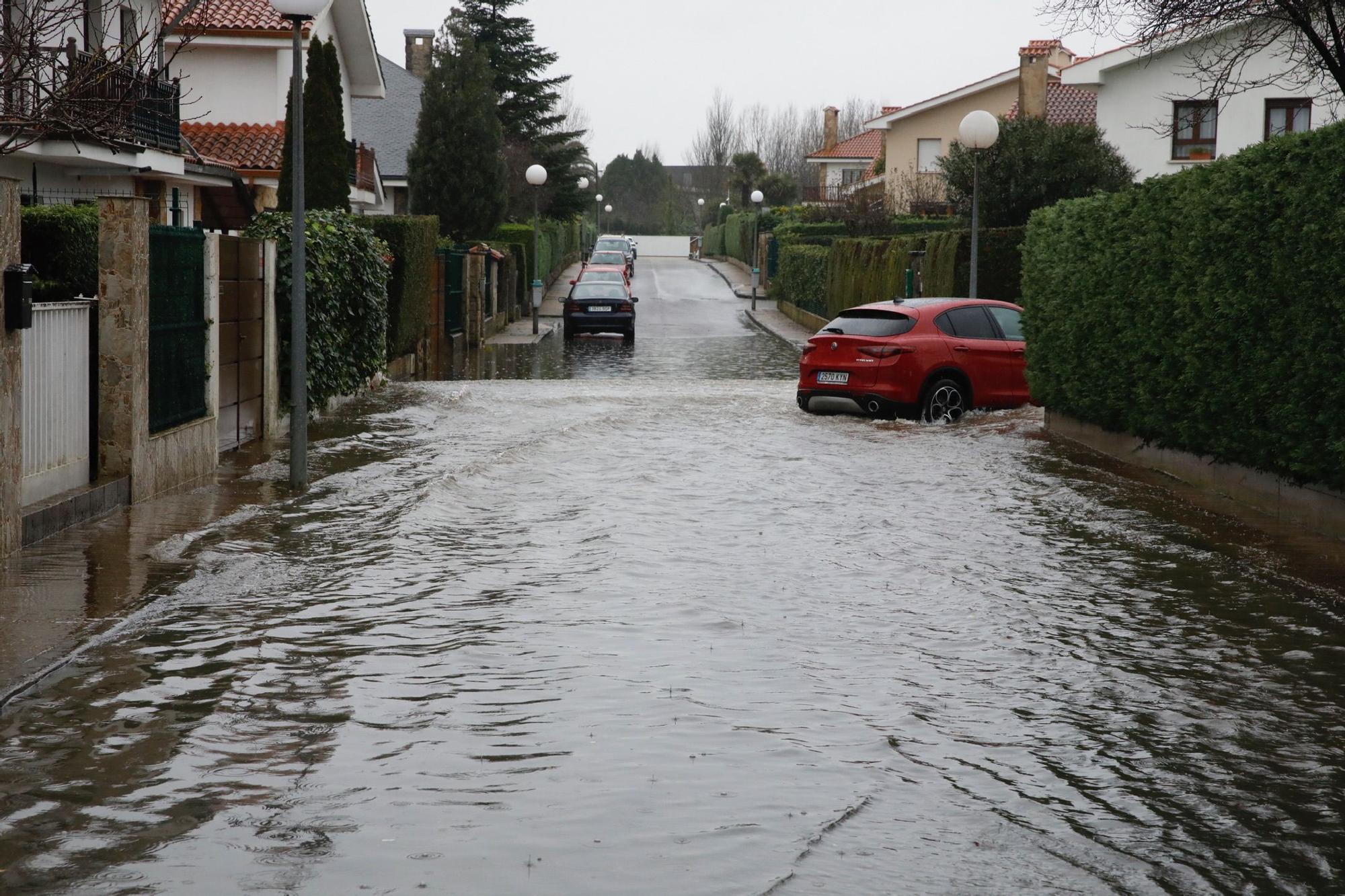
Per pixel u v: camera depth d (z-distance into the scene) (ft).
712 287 216.74
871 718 19.52
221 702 19.99
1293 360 33.42
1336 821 15.87
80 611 24.79
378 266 60.13
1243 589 28.14
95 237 41.39
